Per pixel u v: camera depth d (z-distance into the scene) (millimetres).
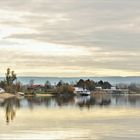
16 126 48750
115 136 39906
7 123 52656
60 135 40531
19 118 61312
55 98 187125
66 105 107000
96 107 96438
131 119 59812
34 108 91125
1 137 39094
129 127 47781
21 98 184875
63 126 49031
